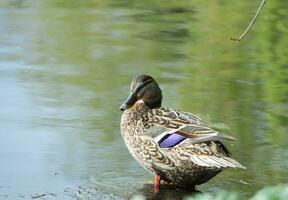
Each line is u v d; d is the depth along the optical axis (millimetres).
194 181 10422
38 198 9992
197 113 13391
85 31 19188
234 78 15703
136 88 11180
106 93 14328
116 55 17078
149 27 19938
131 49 17672
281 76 15953
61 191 10227
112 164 11133
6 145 11695
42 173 10750
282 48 18266
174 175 10414
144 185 10523
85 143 11820
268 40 19016
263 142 12047
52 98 13969
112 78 15305
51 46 17625
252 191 10297
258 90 14891
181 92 14594
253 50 18078
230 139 10055
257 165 11156
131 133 10781
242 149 11766
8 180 10516
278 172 10906
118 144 11836
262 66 16703
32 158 11242
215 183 10617
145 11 21969
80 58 16734
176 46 18109
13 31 18766
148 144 10523
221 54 17625
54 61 16453
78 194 10141
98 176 10734
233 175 10867
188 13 21938
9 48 17328
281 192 5105
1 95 14070
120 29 19562
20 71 15602
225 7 22609
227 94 14594
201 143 10109
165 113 10766
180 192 10383
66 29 19266
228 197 5227
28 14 20672
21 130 12305
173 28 19953
